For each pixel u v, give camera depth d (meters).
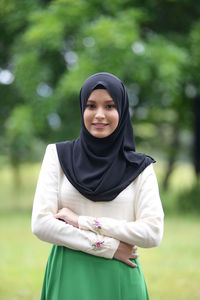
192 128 15.96
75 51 11.37
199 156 14.66
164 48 11.12
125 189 2.49
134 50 10.96
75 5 11.48
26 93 11.78
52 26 11.03
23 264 6.82
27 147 15.30
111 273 2.43
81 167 2.49
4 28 13.52
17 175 23.94
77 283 2.42
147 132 17.27
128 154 2.56
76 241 2.38
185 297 5.04
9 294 5.15
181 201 13.34
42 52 12.32
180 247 8.04
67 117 12.96
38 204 2.48
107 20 10.73
